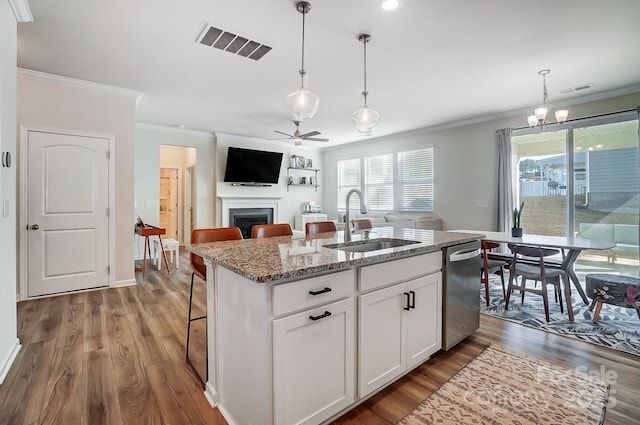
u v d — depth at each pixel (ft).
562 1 7.29
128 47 9.50
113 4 7.40
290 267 4.56
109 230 12.82
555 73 11.46
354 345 5.42
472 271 8.28
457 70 11.20
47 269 11.65
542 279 9.84
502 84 12.57
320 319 4.85
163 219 26.14
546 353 7.66
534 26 8.36
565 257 11.17
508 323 9.57
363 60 10.40
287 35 8.81
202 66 10.84
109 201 12.78
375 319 5.73
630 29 8.51
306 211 26.71
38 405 5.61
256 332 4.50
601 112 13.64
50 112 11.53
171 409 5.59
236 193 23.17
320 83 12.45
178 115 17.24
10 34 7.13
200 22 8.17
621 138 13.20
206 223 21.99
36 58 10.21
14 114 7.44
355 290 5.40
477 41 9.14
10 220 7.20
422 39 9.02
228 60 10.38
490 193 17.34
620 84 12.52
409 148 21.36
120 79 11.98
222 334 5.53
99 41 9.14
